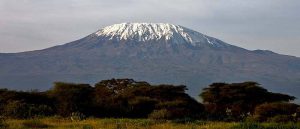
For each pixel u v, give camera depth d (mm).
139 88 70875
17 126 35344
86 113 58469
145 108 60469
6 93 58062
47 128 34969
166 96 70188
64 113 56062
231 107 71188
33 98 58562
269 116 58156
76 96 59375
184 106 59094
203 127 34375
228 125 34375
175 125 35938
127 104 61562
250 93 71812
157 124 36688
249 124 33500
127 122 38344
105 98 63219
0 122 35281
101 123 37906
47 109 51125
